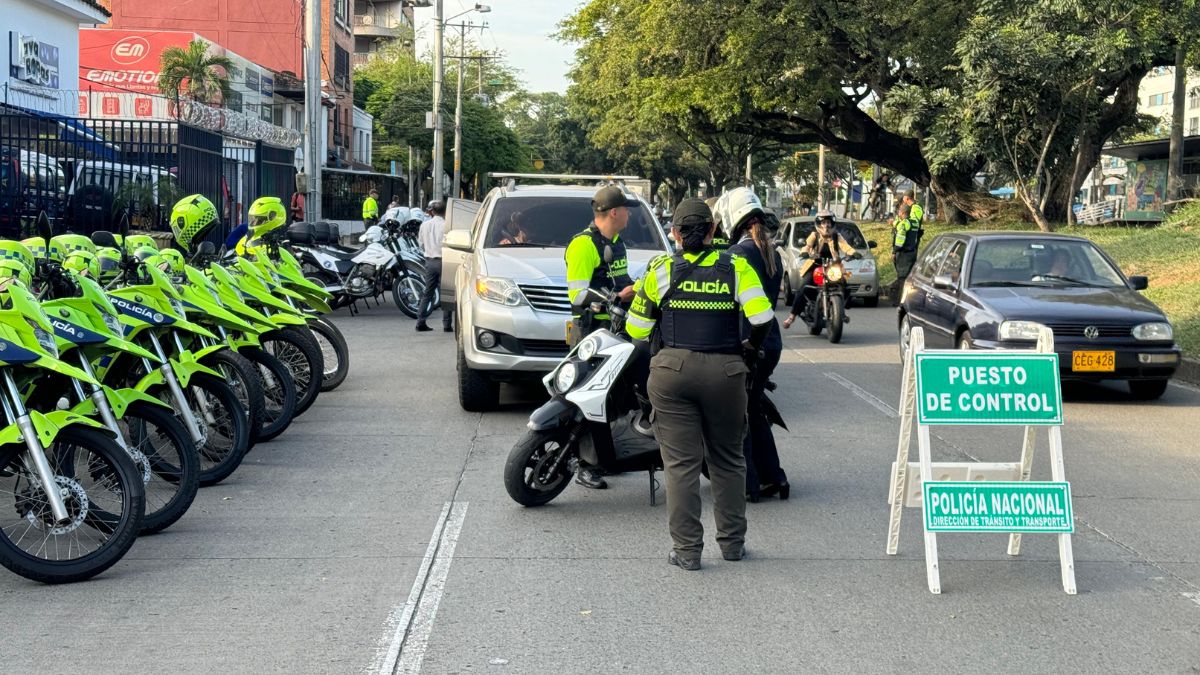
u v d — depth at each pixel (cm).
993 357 597
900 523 687
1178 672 474
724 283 593
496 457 882
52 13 2548
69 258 734
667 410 605
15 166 1769
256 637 505
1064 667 477
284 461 862
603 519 710
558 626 521
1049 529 583
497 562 619
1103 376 1123
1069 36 2406
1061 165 3253
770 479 757
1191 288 1756
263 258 1092
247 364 843
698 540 611
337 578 589
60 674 462
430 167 7125
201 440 751
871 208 5697
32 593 566
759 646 497
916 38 2870
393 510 727
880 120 3812
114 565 610
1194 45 2695
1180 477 834
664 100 3111
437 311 2038
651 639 505
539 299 1035
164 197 1833
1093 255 1276
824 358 1476
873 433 987
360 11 10500
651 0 3075
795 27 2922
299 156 4734
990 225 3319
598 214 807
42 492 589
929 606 553
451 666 473
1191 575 607
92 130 1917
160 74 3894
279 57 5447
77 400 660
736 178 5388
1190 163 4103
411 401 1127
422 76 8300
